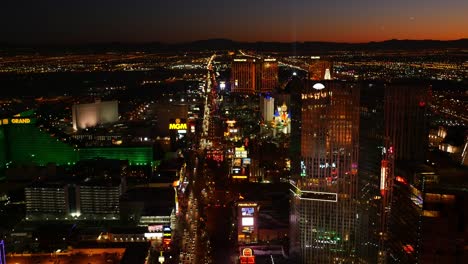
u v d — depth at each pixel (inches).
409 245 6437.0
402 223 6943.9
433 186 5684.1
